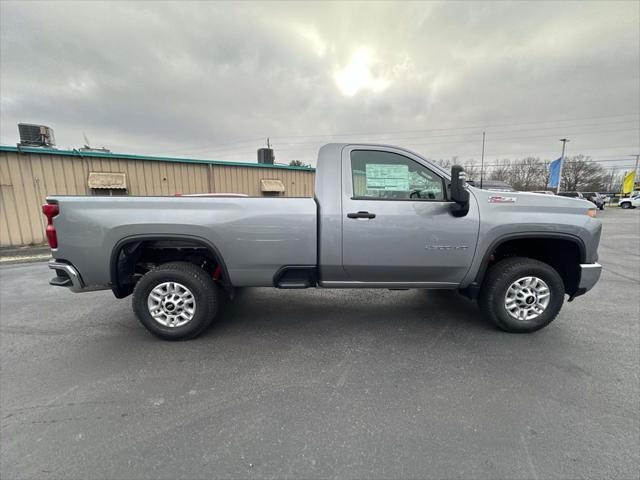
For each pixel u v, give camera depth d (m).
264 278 3.23
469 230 3.10
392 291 4.84
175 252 3.48
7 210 8.97
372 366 2.74
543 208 3.15
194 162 12.34
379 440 1.92
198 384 2.49
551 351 2.97
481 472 1.70
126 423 2.07
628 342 3.15
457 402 2.27
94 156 10.23
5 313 4.00
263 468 1.73
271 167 14.43
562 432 1.97
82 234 2.97
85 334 3.39
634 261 7.21
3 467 1.73
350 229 3.09
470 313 3.92
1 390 2.42
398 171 3.19
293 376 2.60
